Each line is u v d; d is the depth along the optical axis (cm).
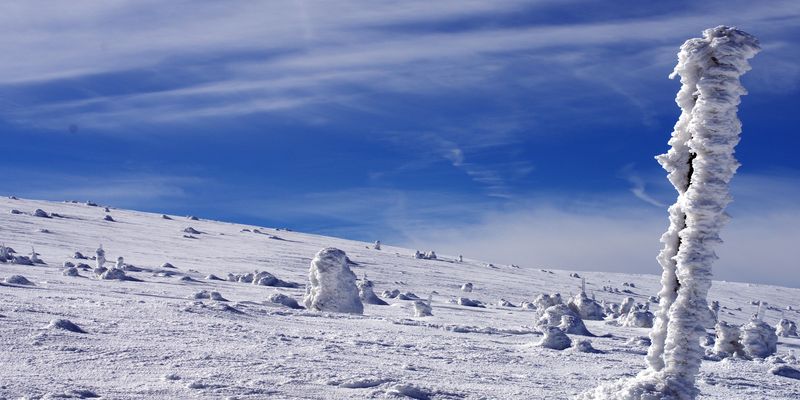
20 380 784
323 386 871
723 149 736
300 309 2278
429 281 5381
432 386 945
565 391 1019
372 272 5519
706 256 739
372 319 1984
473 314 2783
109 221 7169
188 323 1415
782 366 1522
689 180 779
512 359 1370
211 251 5744
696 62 751
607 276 9256
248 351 1138
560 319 2297
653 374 746
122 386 797
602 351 1642
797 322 6106
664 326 778
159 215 9088
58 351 988
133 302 1662
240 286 3200
